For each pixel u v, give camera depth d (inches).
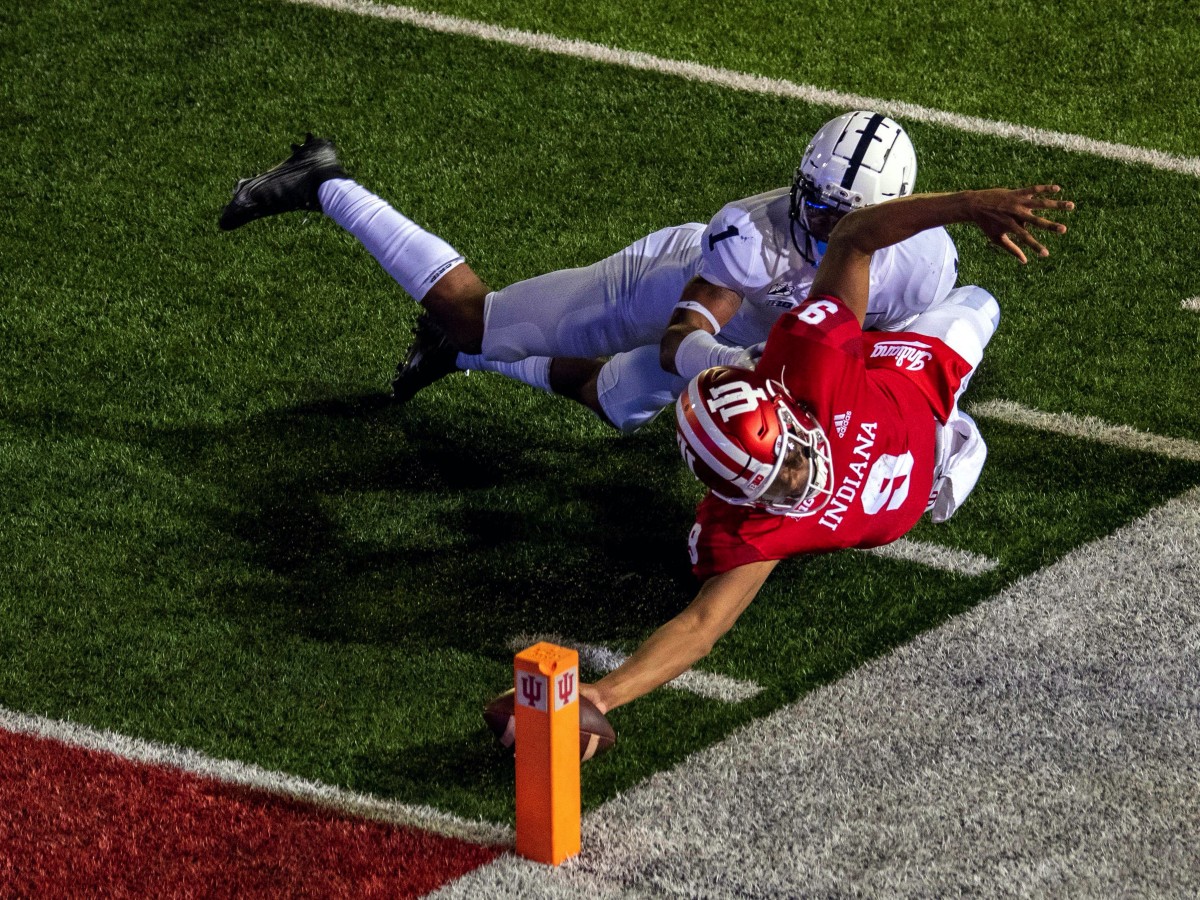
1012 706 637.9
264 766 611.2
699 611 563.2
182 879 556.1
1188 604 696.4
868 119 645.9
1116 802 587.2
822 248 653.9
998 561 730.2
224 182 1048.2
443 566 730.2
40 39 1203.9
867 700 643.5
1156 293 946.1
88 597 705.6
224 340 899.4
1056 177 1066.7
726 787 597.3
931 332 649.6
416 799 595.2
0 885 554.3
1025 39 1227.9
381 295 942.4
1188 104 1155.9
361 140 1097.4
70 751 617.6
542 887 549.6
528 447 818.8
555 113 1131.9
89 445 808.9
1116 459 802.8
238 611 698.8
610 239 997.8
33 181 1046.4
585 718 542.6
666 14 1253.7
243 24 1227.9
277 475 791.1
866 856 563.2
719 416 530.6
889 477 591.5
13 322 909.8
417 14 1246.9
